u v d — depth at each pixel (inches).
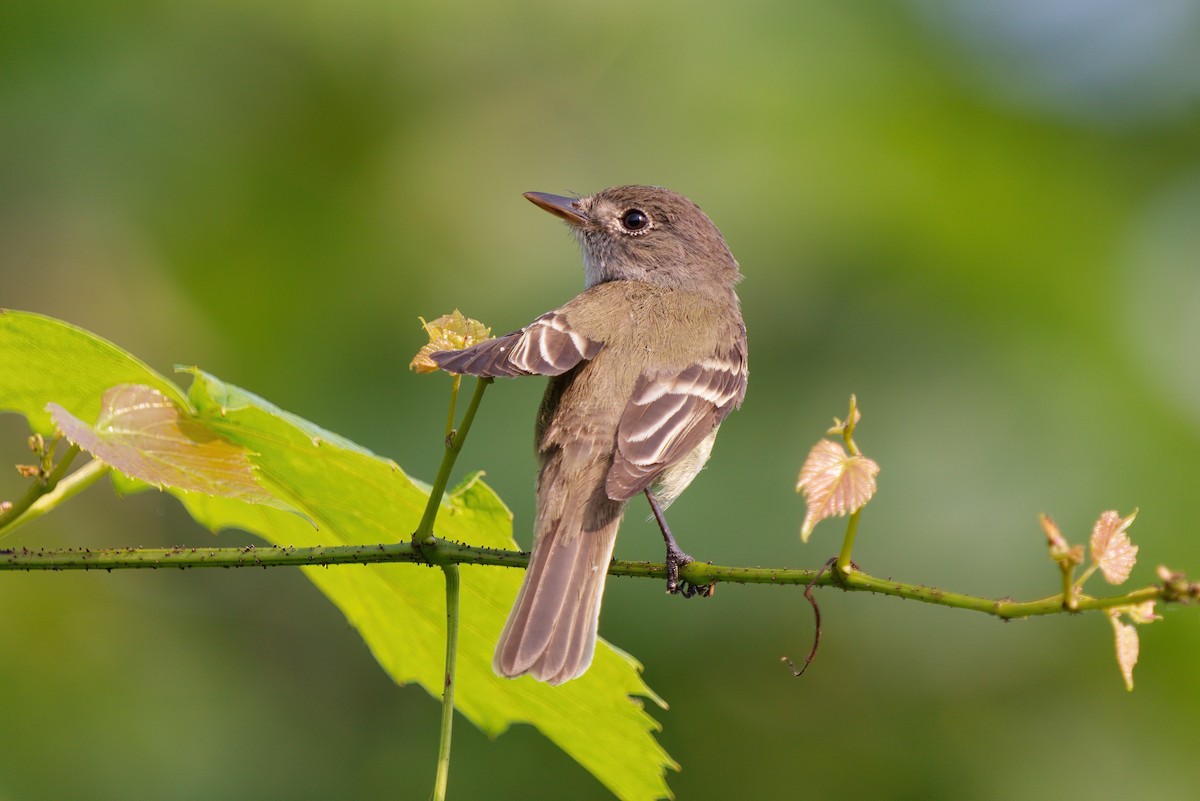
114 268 455.2
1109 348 435.2
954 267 434.9
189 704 430.6
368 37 460.8
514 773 414.3
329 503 256.7
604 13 470.3
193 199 456.1
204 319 456.1
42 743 406.3
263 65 459.5
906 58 465.7
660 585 391.5
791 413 415.2
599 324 293.1
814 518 192.4
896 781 416.2
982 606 192.9
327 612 459.2
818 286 430.3
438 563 224.8
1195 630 424.2
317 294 453.1
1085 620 416.8
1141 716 428.5
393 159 469.4
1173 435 426.3
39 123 446.0
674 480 295.3
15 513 224.2
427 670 291.4
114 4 446.0
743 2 471.2
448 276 459.8
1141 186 477.7
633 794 274.7
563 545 255.3
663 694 404.8
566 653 239.9
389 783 423.5
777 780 413.1
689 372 287.1
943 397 418.6
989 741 423.2
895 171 447.5
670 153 458.0
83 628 434.9
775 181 442.3
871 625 410.9
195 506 273.6
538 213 466.9
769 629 403.2
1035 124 468.4
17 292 453.7
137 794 405.1
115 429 224.4
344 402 432.5
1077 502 412.2
